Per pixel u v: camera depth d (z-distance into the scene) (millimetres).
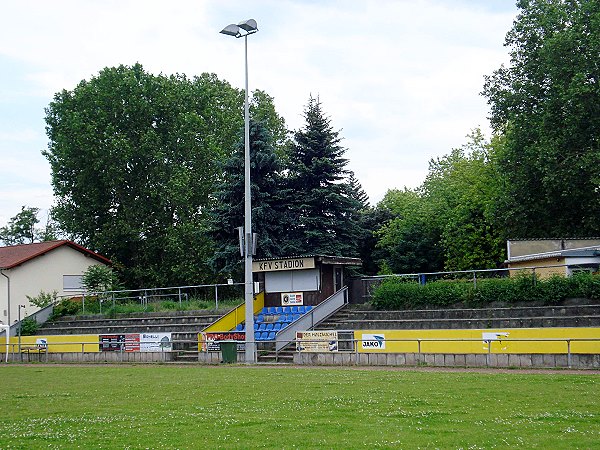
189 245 63156
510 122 48031
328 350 30984
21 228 98312
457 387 19594
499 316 31484
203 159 66750
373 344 30297
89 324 46656
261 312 39719
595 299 30125
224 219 51219
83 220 67625
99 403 18938
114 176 64062
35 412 17516
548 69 43938
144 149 64125
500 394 17906
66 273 60969
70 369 32562
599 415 14500
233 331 35406
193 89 69500
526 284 31750
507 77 48375
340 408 16297
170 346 36344
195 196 66688
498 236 61000
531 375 22312
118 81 65562
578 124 41875
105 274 53938
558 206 45594
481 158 66875
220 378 24969
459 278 39719
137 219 66000
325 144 52531
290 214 52906
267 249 50406
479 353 26891
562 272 36344
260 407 16969
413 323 32406
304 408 16547
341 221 52969
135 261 68000
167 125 67000
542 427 13234
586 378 21031
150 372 28938
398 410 15734
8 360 41688
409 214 70375
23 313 57500
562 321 28656
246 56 34938
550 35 45156
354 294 39219
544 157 42094
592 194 43531
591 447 11383
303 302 38812
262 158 51375
